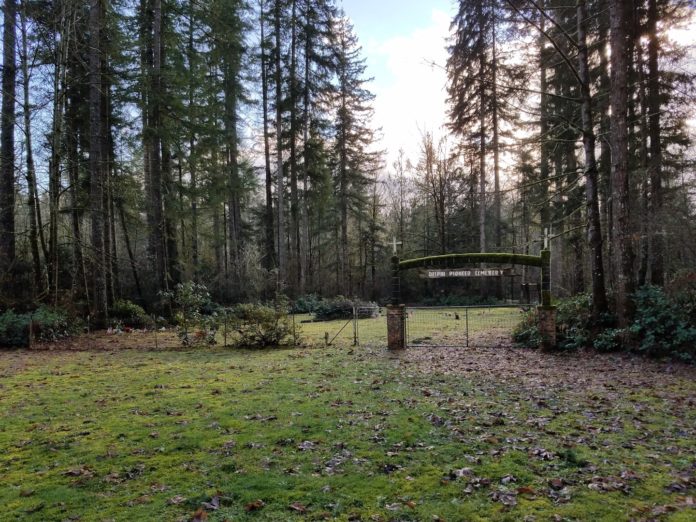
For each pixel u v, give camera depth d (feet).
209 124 62.18
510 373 24.76
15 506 10.28
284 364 28.78
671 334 27.50
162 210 58.44
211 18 56.59
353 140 107.04
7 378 25.27
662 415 16.40
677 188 44.88
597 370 25.17
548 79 56.34
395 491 10.65
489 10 64.23
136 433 15.14
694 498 10.15
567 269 75.51
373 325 57.41
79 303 48.01
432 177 104.58
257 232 112.88
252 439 14.25
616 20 30.66
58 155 45.68
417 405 17.99
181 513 9.81
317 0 83.51
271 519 9.52
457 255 35.06
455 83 70.33
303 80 87.30
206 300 47.73
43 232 50.72
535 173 72.02
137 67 52.95
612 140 31.24
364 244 117.08
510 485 10.89
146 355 34.24
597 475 11.35
